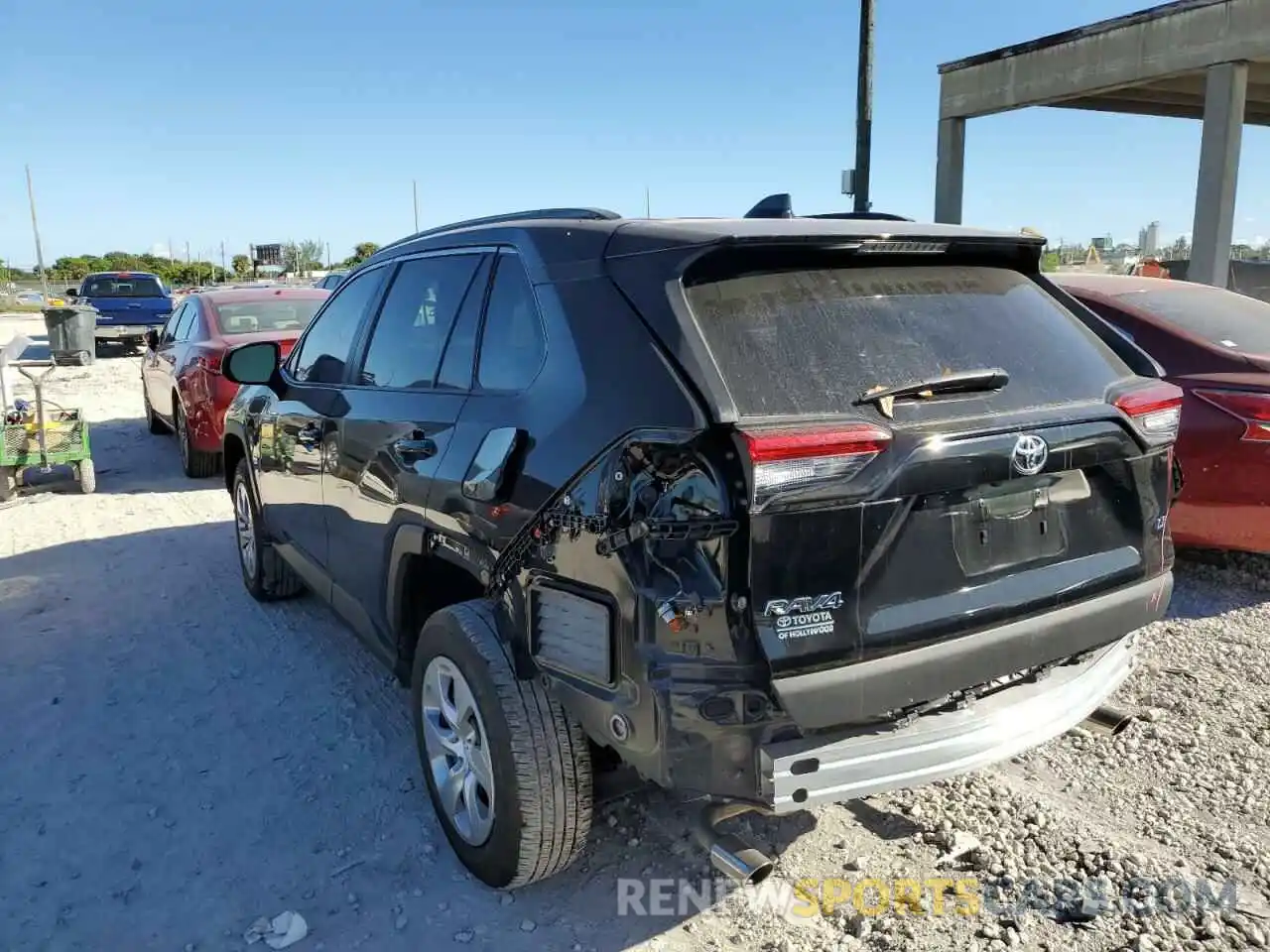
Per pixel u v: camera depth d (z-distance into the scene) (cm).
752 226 276
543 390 288
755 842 338
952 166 1728
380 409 380
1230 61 1272
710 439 237
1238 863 321
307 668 489
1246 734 401
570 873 324
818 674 239
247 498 569
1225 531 531
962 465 254
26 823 359
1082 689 294
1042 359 294
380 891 318
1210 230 1323
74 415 876
